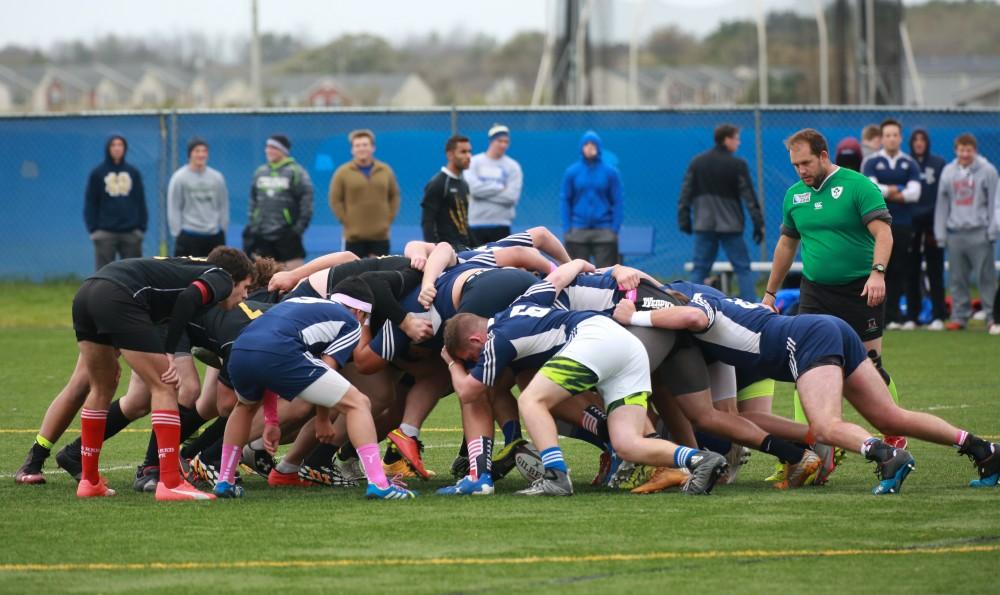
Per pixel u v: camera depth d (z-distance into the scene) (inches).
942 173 1792.6
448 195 1460.4
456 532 690.8
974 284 2154.3
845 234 988.6
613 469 862.5
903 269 1807.3
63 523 724.7
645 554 632.4
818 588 564.4
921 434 818.8
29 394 1344.7
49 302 2224.4
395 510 761.6
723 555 627.5
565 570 601.6
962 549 633.0
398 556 633.6
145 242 2204.7
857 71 2898.6
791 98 3058.6
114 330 796.0
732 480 882.8
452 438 1108.5
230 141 2183.8
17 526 716.0
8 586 579.5
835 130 2124.8
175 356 898.7
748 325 827.4
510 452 861.8
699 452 794.8
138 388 873.5
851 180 981.2
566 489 807.1
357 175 1732.3
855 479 881.5
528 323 810.2
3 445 1050.7
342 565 615.5
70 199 2295.8
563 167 2143.2
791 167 2124.8
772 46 3080.7
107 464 977.5
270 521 727.1
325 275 897.5
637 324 832.9
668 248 2158.0
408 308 870.4
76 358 1648.6
